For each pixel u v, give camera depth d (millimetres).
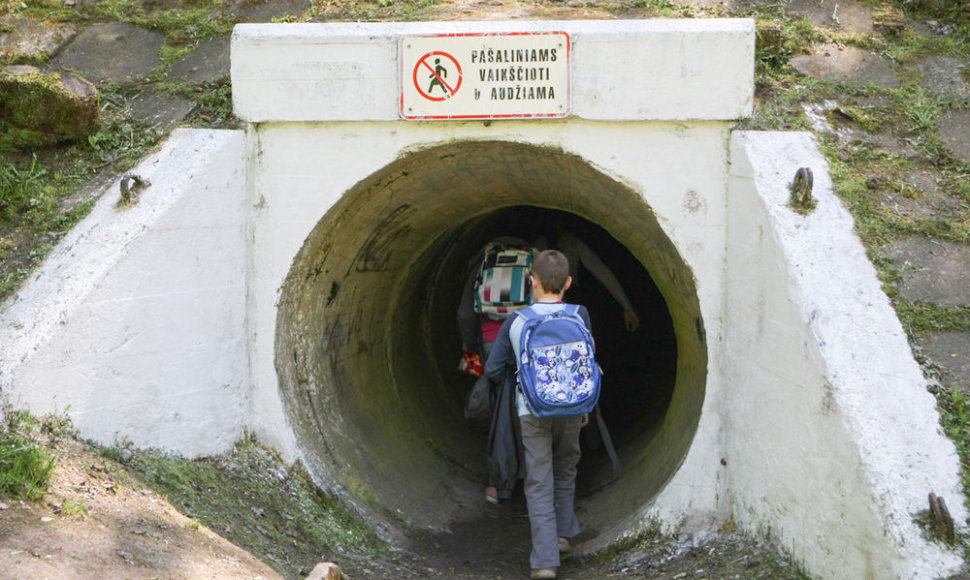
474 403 5090
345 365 5598
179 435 4457
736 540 4113
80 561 3104
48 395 3938
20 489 3367
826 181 4164
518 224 8141
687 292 4609
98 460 3947
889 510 3041
